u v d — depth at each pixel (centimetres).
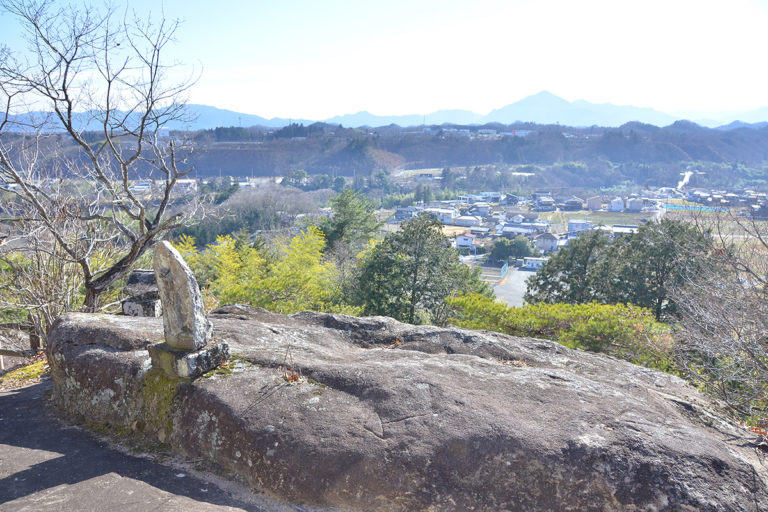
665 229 2056
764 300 713
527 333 1311
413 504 396
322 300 2153
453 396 470
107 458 454
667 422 452
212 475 434
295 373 504
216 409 454
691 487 378
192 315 493
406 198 17425
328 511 399
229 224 6353
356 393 480
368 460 407
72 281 1043
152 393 495
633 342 1174
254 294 1714
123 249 1243
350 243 3788
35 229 931
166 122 964
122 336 566
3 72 820
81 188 1045
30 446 473
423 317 2448
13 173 845
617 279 2483
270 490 411
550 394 492
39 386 658
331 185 18962
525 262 9356
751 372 735
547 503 389
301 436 424
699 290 920
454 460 409
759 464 418
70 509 369
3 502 374
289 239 3616
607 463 396
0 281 1011
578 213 15775
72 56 852
